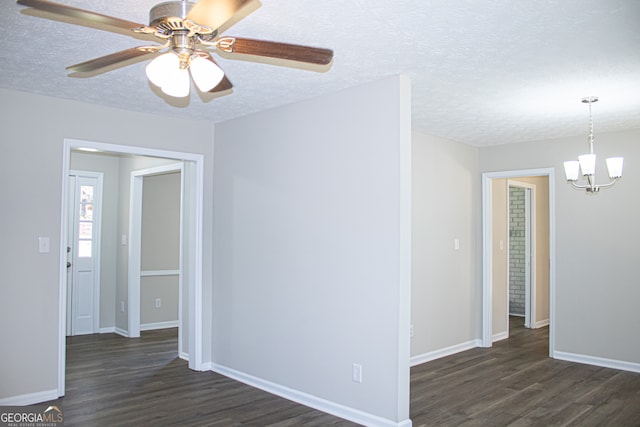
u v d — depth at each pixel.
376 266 3.48
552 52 2.91
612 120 4.62
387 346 3.39
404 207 3.38
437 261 5.49
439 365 5.14
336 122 3.79
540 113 4.38
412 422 3.54
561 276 5.45
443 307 5.56
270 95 3.91
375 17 2.45
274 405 3.90
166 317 7.08
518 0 2.25
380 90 3.48
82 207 6.61
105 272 6.75
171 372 4.80
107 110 4.27
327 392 3.76
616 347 5.08
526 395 4.19
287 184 4.16
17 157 3.80
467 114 4.43
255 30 2.63
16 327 3.77
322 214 3.86
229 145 4.77
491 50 2.89
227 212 4.75
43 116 3.93
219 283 4.82
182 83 2.04
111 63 2.21
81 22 2.40
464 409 3.83
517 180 6.96
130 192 6.56
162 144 4.61
